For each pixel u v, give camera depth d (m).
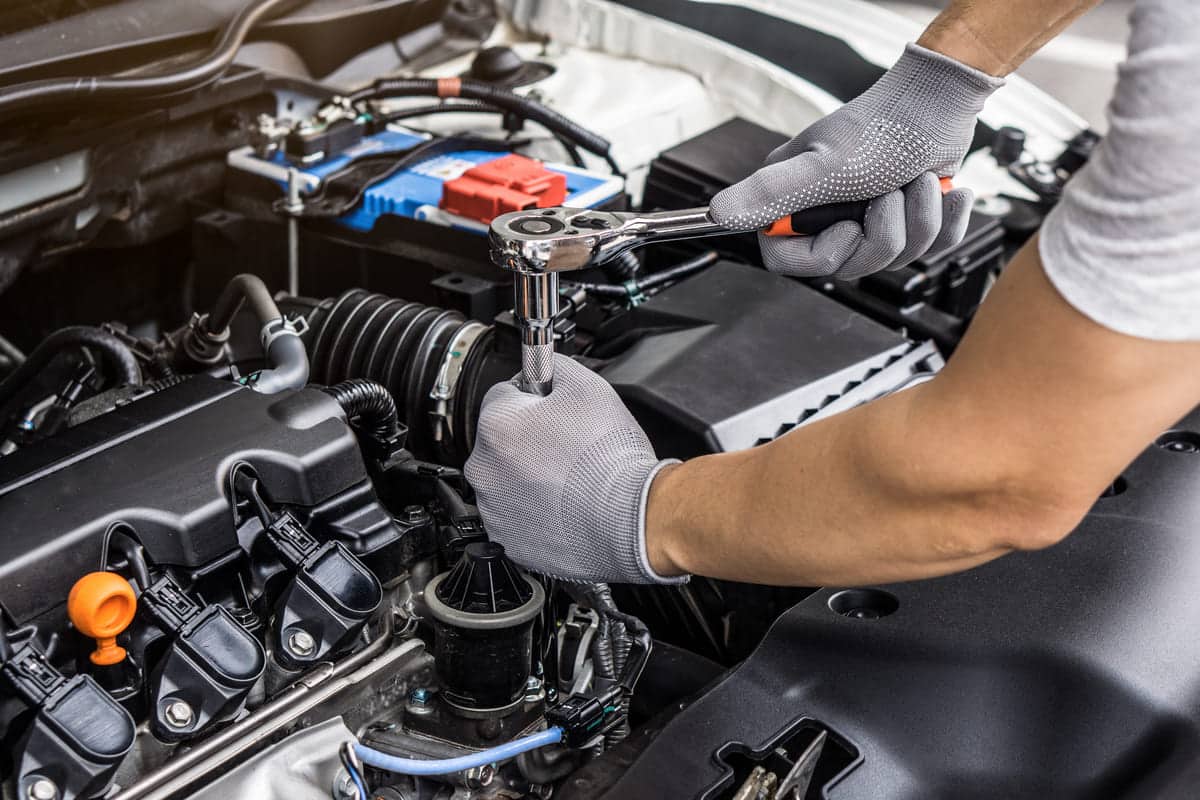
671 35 2.40
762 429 1.30
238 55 1.94
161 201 1.86
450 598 1.11
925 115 1.14
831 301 1.53
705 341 1.41
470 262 1.74
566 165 1.97
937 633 1.10
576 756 1.17
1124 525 1.24
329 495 1.14
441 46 2.31
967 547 0.79
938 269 1.83
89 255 1.95
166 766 0.98
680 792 0.98
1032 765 1.02
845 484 0.80
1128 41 0.67
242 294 1.39
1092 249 0.67
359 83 2.16
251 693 1.08
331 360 1.49
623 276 1.65
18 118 1.58
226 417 1.15
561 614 1.32
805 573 0.87
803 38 2.37
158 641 1.02
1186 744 1.01
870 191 1.13
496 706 1.13
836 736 1.03
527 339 1.08
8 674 0.92
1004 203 2.18
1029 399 0.71
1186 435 1.41
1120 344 0.67
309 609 1.07
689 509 0.94
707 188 1.92
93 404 1.37
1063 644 1.08
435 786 1.13
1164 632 1.10
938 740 1.03
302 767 1.01
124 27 1.71
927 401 0.75
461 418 1.41
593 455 1.04
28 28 1.62
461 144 1.99
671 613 1.37
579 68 2.39
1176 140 0.63
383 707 1.16
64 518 1.00
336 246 1.87
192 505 1.04
